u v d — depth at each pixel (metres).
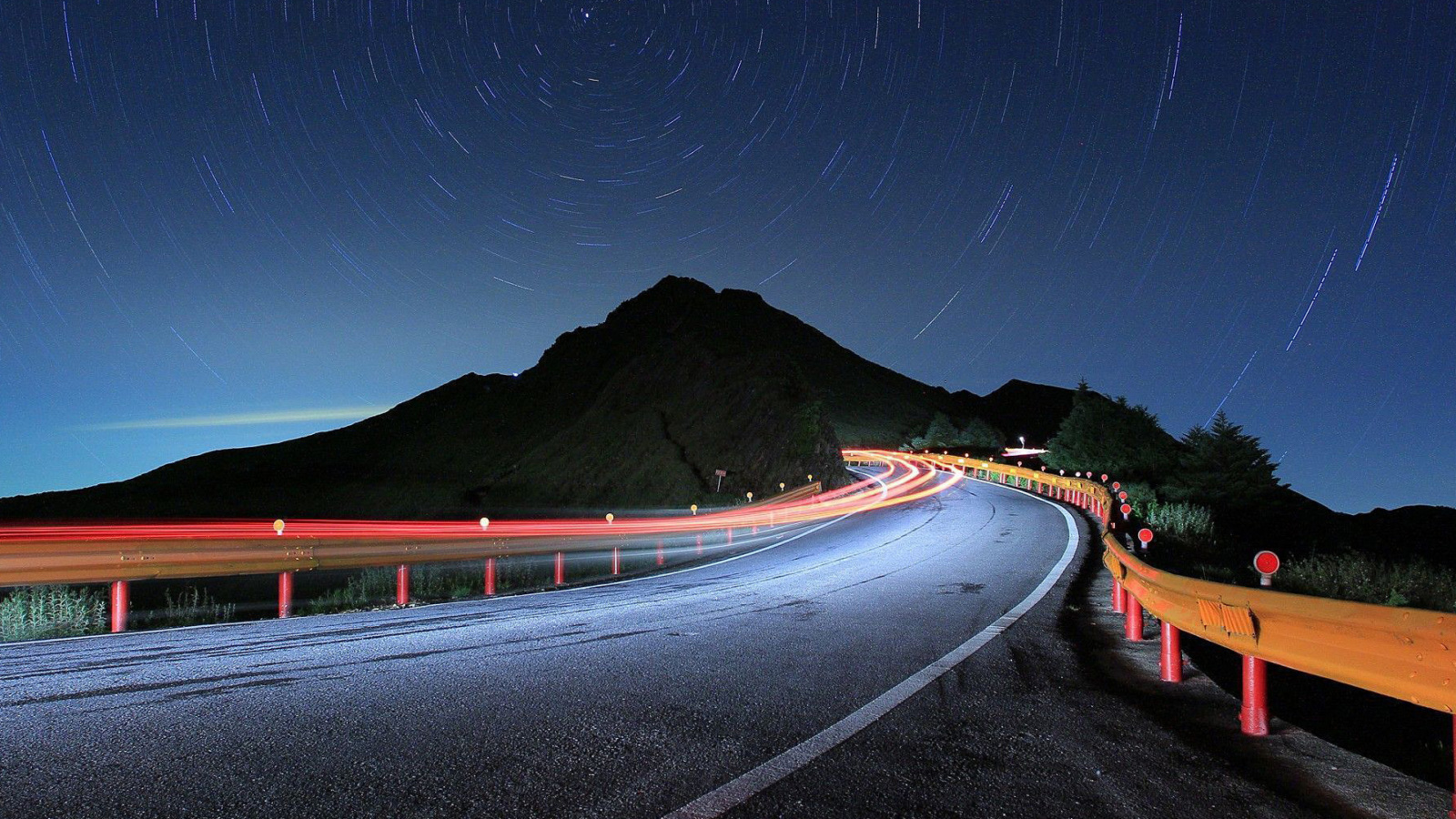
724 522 29.02
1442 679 3.26
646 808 3.50
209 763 4.03
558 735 4.55
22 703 5.27
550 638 7.84
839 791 3.75
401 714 4.98
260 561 11.23
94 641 8.10
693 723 4.82
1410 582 13.09
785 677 6.09
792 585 12.27
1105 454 49.44
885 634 7.96
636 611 9.86
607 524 25.67
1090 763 4.21
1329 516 33.75
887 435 114.88
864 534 22.34
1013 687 5.83
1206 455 35.72
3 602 9.81
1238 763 4.22
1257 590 4.41
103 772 3.89
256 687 5.72
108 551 9.70
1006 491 38.62
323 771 3.92
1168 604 5.97
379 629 8.65
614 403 70.56
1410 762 5.62
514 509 55.22
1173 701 5.51
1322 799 3.73
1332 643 3.91
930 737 4.61
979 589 11.37
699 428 56.16
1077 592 10.94
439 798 3.59
